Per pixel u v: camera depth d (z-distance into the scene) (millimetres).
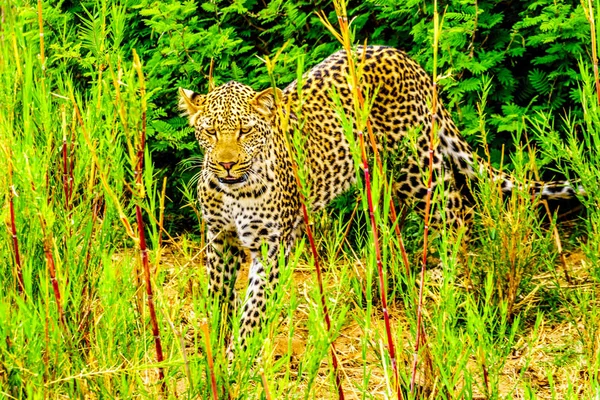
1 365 5465
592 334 7641
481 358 6039
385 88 10023
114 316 5918
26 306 5574
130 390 5902
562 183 10297
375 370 8234
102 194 6562
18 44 6305
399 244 5949
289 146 5453
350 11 12172
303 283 10203
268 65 5312
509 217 9008
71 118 6625
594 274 7953
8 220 5969
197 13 12984
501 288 9000
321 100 9859
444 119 10727
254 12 13344
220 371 5848
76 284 6094
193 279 8727
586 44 10992
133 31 12617
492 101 11953
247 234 8914
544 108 11375
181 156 12289
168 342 6195
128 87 5480
